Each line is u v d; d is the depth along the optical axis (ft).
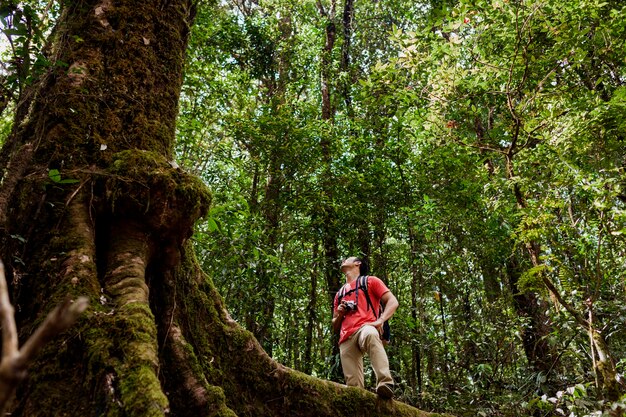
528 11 20.76
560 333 20.66
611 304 18.34
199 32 31.99
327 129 30.30
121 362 7.67
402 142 28.35
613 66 24.35
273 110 28.96
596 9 21.34
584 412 14.35
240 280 22.61
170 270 11.05
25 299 9.02
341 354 15.08
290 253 28.12
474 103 26.68
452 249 28.40
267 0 44.09
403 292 32.30
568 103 21.58
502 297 30.35
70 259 9.19
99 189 10.24
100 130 11.27
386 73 24.53
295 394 12.02
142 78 12.49
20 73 10.12
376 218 27.99
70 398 7.56
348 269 16.58
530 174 20.58
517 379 23.53
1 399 1.72
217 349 11.55
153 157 10.70
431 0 30.45
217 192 27.53
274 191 28.86
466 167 27.45
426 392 21.66
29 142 10.89
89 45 12.27
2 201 9.73
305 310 28.86
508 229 25.08
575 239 19.13
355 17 47.19
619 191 16.52
